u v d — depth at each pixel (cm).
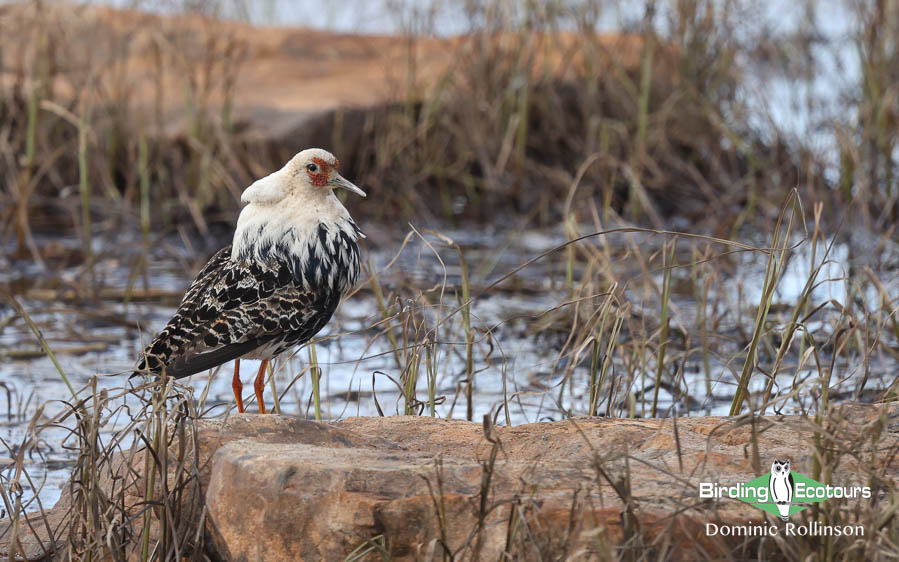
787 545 575
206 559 650
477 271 1547
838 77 2144
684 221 1773
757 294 1388
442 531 585
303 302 875
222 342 855
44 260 1611
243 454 654
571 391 984
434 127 1873
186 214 1764
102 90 1853
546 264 1583
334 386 1109
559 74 1956
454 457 673
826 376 736
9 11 2000
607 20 2061
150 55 2006
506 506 606
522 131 1842
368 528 608
